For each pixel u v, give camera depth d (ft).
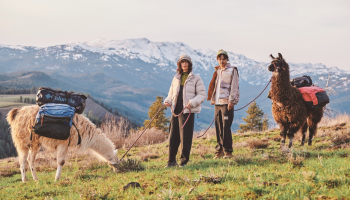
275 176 15.64
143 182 17.43
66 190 18.07
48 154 39.06
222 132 25.68
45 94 22.21
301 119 27.07
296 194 12.38
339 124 43.60
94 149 24.58
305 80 30.68
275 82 26.40
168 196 13.57
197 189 14.21
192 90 22.67
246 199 12.39
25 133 22.62
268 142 34.86
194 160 25.27
